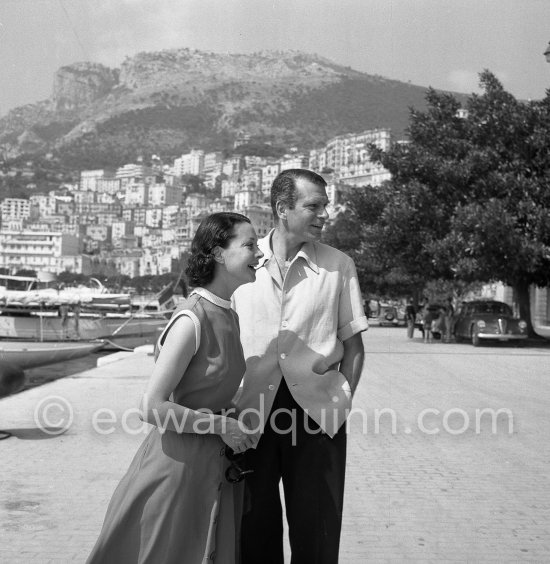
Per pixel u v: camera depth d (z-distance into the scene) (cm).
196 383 295
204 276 307
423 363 1808
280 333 338
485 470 672
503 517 529
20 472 646
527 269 2623
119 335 3575
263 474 339
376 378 1437
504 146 2778
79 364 2562
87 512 528
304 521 333
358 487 608
